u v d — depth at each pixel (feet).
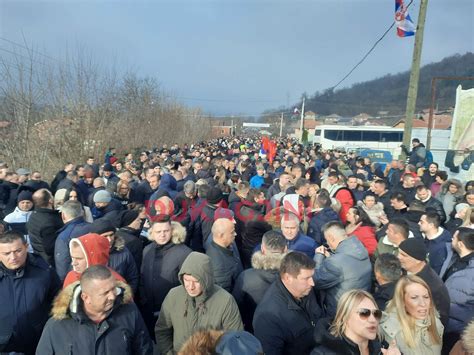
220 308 10.86
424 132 69.62
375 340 9.35
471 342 8.95
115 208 21.81
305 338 10.57
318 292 13.23
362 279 12.71
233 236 14.42
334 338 8.99
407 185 28.94
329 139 112.16
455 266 13.89
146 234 18.63
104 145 63.57
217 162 46.75
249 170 42.96
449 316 12.75
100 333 8.89
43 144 53.93
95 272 8.78
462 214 22.11
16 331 11.19
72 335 8.85
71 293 9.04
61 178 34.32
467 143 50.29
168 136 116.37
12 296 11.18
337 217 20.08
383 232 18.26
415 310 10.30
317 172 40.19
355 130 111.24
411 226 19.79
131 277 13.89
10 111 50.67
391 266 12.22
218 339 7.16
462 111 50.44
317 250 14.79
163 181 28.96
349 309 8.94
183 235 14.76
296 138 214.48
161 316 11.51
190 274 10.58
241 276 13.03
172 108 127.85
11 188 27.22
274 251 12.82
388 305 10.77
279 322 10.43
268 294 10.96
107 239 12.19
